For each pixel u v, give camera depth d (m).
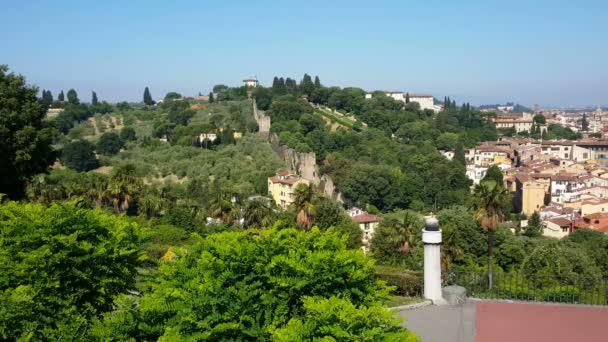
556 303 14.47
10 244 11.02
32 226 11.06
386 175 105.44
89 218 11.65
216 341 8.71
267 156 109.94
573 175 118.94
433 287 14.64
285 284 9.04
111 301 11.07
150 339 9.26
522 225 90.75
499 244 57.12
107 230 11.69
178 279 9.95
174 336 8.46
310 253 9.81
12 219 11.69
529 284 16.47
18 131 33.06
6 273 10.15
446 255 40.66
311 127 140.88
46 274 10.09
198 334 8.52
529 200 111.88
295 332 8.05
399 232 43.94
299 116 146.38
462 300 14.58
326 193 105.19
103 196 55.88
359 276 9.63
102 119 160.00
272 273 9.44
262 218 49.41
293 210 46.78
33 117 35.06
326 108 182.38
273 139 127.00
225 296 8.90
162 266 10.64
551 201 112.62
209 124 123.75
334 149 130.62
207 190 83.56
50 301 9.96
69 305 10.16
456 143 152.00
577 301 15.34
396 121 161.25
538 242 59.50
